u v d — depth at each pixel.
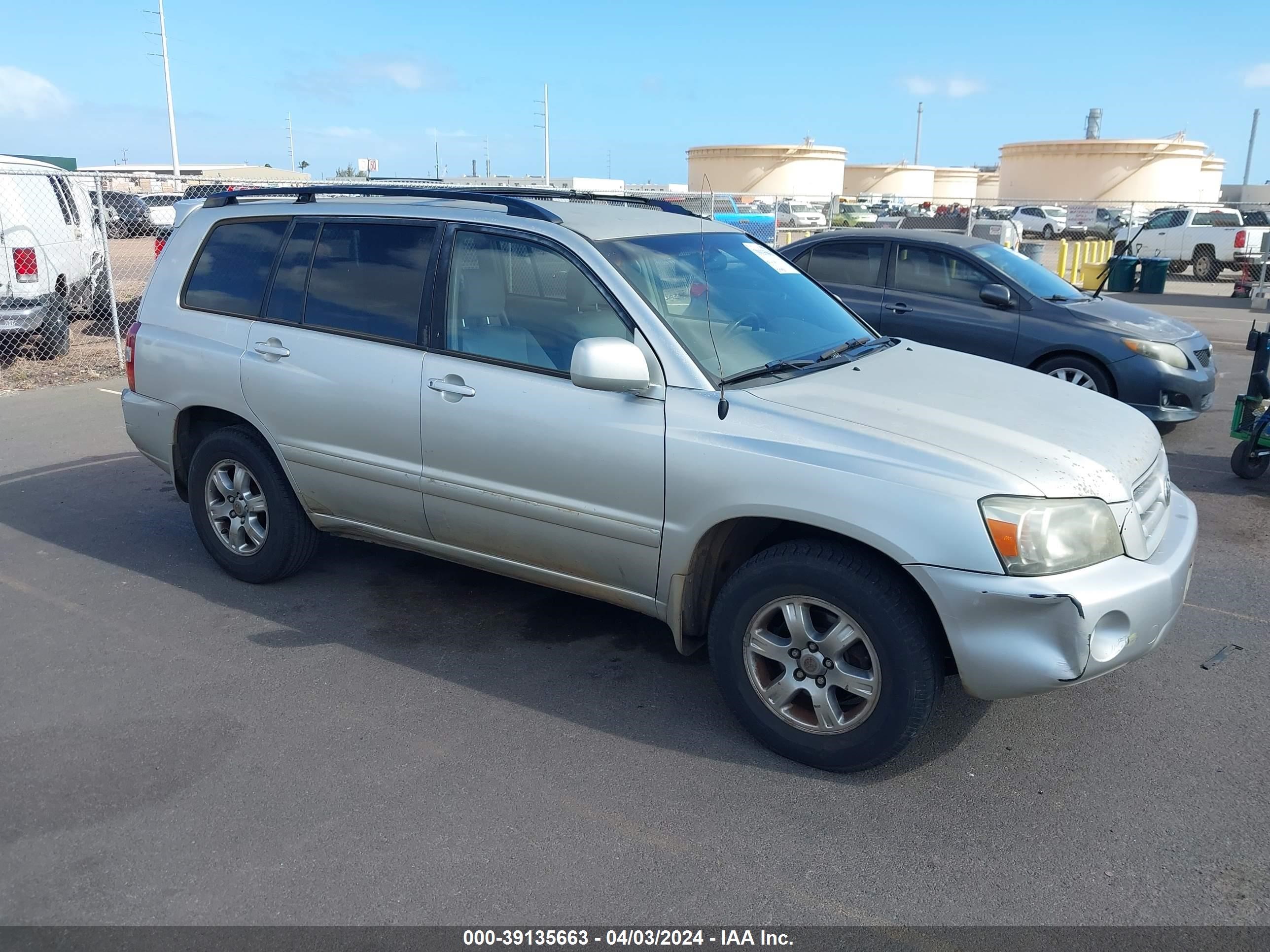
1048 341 7.88
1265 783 3.36
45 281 10.87
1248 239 22.47
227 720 3.74
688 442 3.45
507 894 2.81
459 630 4.54
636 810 3.20
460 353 4.03
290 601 4.85
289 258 4.63
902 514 3.09
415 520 4.28
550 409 3.74
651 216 4.45
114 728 3.69
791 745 3.45
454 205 4.24
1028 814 3.19
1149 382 7.60
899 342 4.57
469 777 3.38
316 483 4.53
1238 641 4.43
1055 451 3.26
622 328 3.68
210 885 2.85
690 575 3.59
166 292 5.03
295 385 4.45
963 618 3.05
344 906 2.76
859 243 8.84
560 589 4.07
